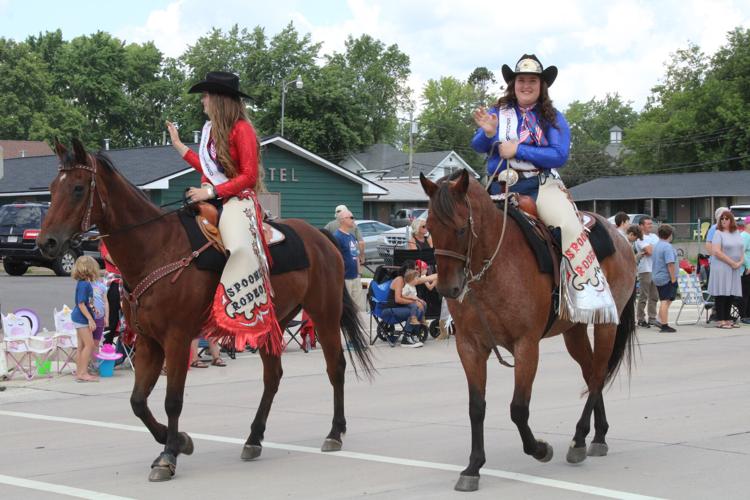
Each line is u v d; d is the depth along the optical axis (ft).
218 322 22.27
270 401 24.40
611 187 211.00
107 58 256.52
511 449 24.43
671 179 209.46
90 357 38.73
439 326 52.31
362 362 27.07
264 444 25.77
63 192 21.27
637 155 256.93
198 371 41.50
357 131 223.10
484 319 20.54
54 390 36.52
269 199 107.55
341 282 26.71
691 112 240.73
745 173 207.82
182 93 235.20
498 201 21.97
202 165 23.43
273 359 24.49
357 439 26.21
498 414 29.78
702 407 30.53
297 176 109.81
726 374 38.47
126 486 21.07
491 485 20.52
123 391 36.24
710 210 202.90
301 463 23.24
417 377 39.01
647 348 47.75
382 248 105.50
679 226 190.80
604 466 22.31
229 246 22.50
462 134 342.64
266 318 23.16
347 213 49.65
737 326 58.75
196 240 22.39
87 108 255.50
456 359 44.65
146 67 265.13
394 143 354.13
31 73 234.99
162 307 21.89
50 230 21.09
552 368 40.93
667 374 38.55
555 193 22.56
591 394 23.38
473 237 19.92
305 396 34.40
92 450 25.29
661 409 30.25
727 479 20.66
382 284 49.93
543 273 21.22
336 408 25.30
